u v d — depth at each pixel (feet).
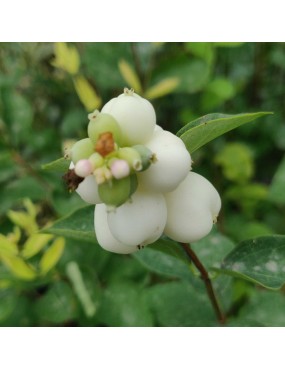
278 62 0.66
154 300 0.47
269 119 0.66
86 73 0.67
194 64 0.60
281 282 0.35
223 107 0.68
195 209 0.29
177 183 0.26
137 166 0.24
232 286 0.47
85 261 0.52
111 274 0.52
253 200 0.61
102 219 0.29
